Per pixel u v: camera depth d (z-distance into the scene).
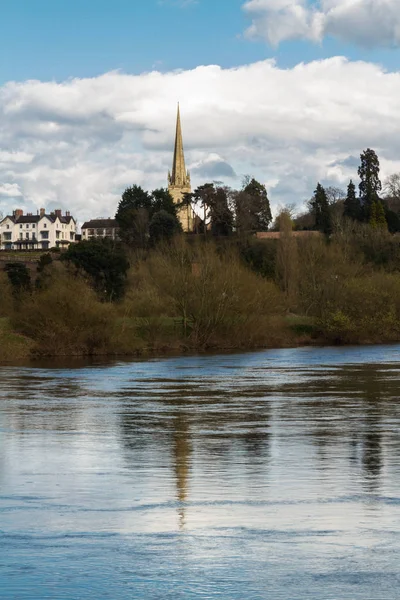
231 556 18.52
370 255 190.50
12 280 149.12
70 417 44.44
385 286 135.38
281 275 153.75
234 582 16.95
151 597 16.23
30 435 37.50
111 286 147.12
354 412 45.94
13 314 103.31
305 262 148.38
